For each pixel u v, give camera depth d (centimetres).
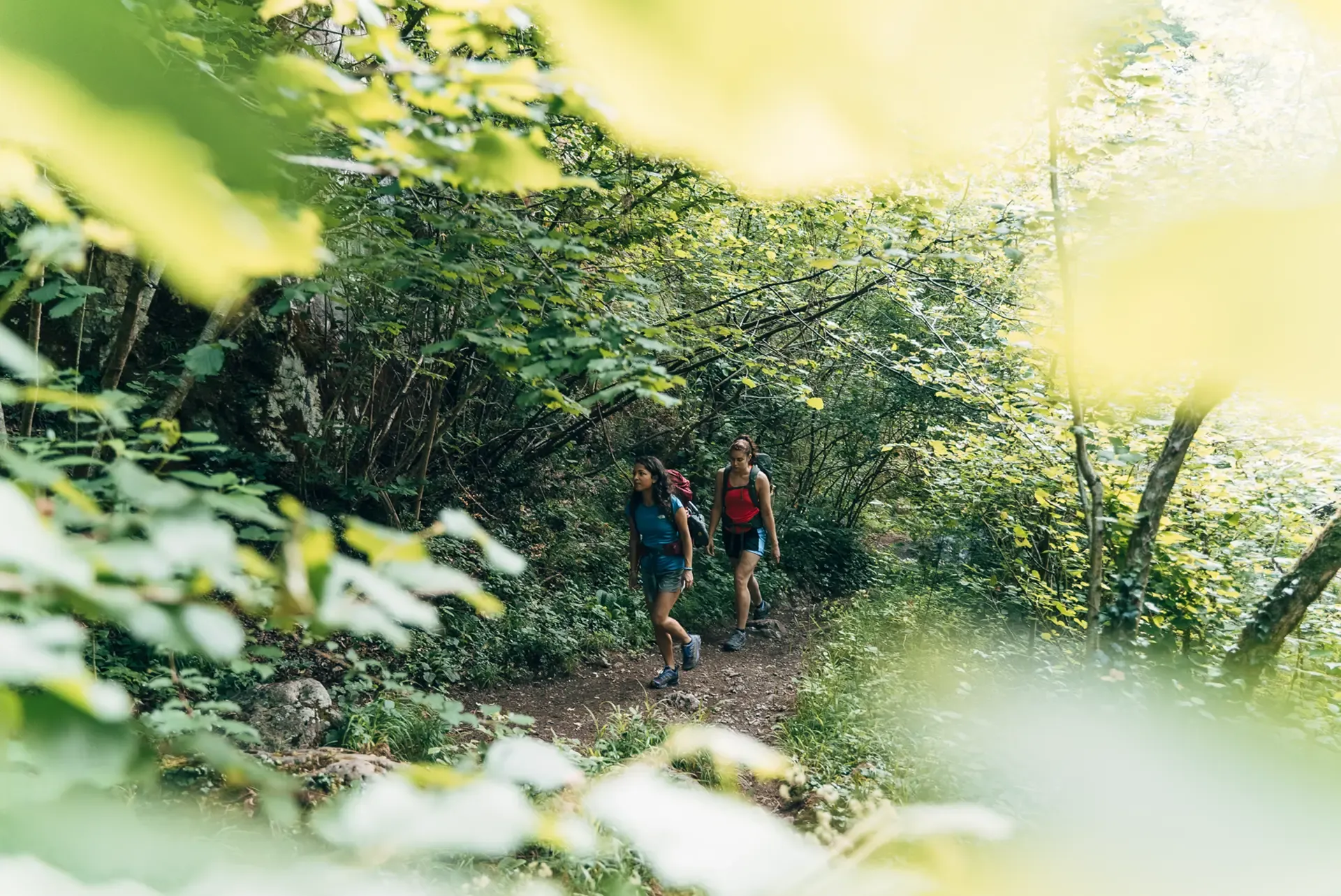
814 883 27
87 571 35
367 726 470
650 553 644
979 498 782
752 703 638
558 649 663
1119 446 421
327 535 49
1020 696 29
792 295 888
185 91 16
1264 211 19
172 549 48
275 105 40
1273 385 19
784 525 1116
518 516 905
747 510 766
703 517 1027
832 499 1382
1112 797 23
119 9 15
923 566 1127
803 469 1288
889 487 1346
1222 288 18
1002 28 16
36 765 33
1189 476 607
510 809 36
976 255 592
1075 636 667
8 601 43
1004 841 24
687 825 31
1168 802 22
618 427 1132
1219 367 19
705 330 659
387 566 51
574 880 251
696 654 673
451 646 627
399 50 108
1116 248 19
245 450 698
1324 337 18
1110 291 19
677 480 652
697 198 527
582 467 1078
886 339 1027
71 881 27
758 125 17
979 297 672
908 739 466
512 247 388
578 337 309
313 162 40
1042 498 659
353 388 785
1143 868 22
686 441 1123
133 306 401
